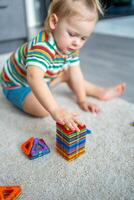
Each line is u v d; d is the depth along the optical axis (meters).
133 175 0.66
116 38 2.37
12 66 0.94
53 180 0.64
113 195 0.60
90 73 1.47
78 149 0.71
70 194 0.60
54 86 1.11
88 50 1.96
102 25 2.96
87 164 0.69
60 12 0.74
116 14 3.54
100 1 0.77
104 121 0.90
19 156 0.72
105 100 1.06
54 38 0.79
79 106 1.01
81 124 0.70
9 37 1.92
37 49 0.79
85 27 0.73
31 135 0.82
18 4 1.89
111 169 0.67
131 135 0.82
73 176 0.65
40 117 0.92
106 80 1.37
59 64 0.89
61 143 0.71
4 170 0.67
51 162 0.70
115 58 1.76
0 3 1.78
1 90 1.15
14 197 0.58
